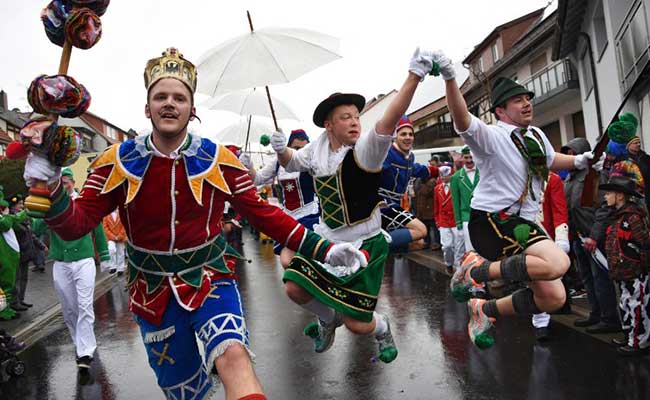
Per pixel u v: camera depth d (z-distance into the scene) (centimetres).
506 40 2556
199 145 259
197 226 259
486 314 396
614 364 455
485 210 366
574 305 675
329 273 357
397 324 641
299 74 410
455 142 2923
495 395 411
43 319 807
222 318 250
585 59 1639
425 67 321
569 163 396
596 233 522
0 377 530
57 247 541
